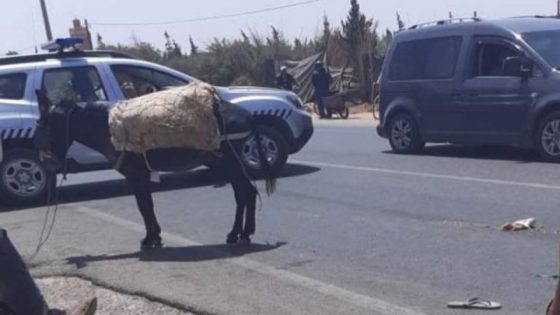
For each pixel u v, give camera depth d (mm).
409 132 17703
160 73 14766
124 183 16047
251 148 14898
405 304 7641
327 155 18438
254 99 15148
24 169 13867
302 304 7773
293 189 13945
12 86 14016
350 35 41031
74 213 13000
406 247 9688
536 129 15469
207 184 14883
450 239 9938
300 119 15547
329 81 33438
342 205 12367
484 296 7762
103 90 14305
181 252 10016
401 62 17828
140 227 11688
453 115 16750
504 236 9938
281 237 10531
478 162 15852
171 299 8055
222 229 11227
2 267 6262
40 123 10375
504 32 15977
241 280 8664
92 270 9328
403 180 14281
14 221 12609
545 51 15547
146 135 9820
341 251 9672
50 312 6711
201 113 9836
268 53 47188
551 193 12328
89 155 13914
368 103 38781
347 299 7859
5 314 6336
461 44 16656
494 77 16047
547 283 8047
